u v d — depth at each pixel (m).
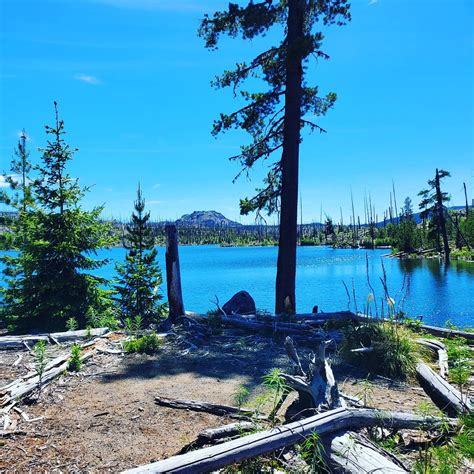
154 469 2.82
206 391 5.51
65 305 10.71
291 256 12.24
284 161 12.44
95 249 11.57
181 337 8.32
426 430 3.83
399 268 42.94
